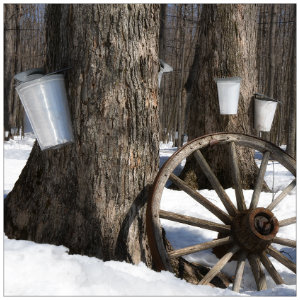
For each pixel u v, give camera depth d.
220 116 6.93
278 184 7.70
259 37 20.53
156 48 3.68
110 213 3.47
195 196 4.02
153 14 3.62
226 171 6.93
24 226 3.60
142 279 2.96
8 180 7.30
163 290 2.85
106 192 3.45
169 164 3.79
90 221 3.44
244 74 6.95
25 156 11.75
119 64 3.42
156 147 3.72
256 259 3.92
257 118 6.81
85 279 2.78
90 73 3.39
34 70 3.65
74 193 3.48
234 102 5.76
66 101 3.39
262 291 3.45
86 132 3.41
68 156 3.48
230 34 6.97
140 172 3.61
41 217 3.56
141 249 3.67
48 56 3.63
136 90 3.51
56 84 3.31
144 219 3.69
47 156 3.59
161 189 3.67
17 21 18.69
